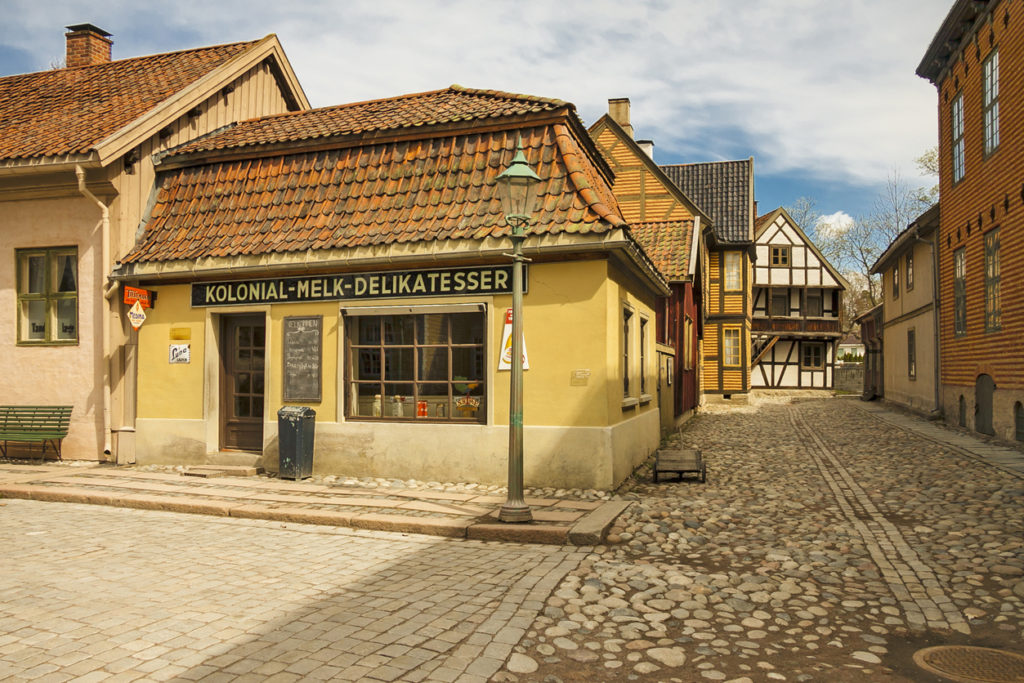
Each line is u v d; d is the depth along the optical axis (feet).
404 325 34.01
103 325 39.11
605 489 30.76
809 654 14.96
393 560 21.61
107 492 30.78
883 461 40.98
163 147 41.60
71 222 40.19
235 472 35.01
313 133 39.14
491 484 32.12
